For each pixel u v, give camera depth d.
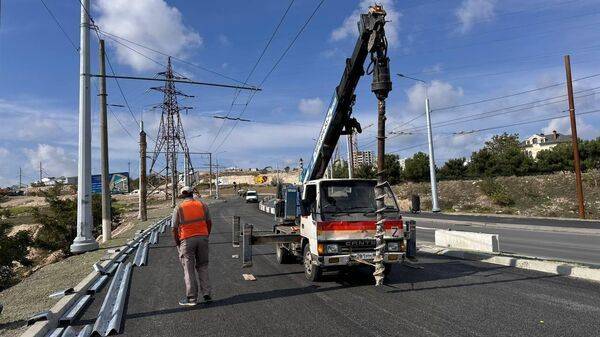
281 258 12.88
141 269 12.48
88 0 18.20
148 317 7.52
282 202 12.64
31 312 7.83
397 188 55.91
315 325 6.82
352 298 8.41
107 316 7.52
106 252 16.08
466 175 63.53
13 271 22.91
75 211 32.06
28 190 123.94
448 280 9.80
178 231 8.47
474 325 6.58
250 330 6.70
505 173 60.09
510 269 10.99
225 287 9.74
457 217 31.47
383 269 9.19
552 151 60.38
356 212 9.59
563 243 16.64
